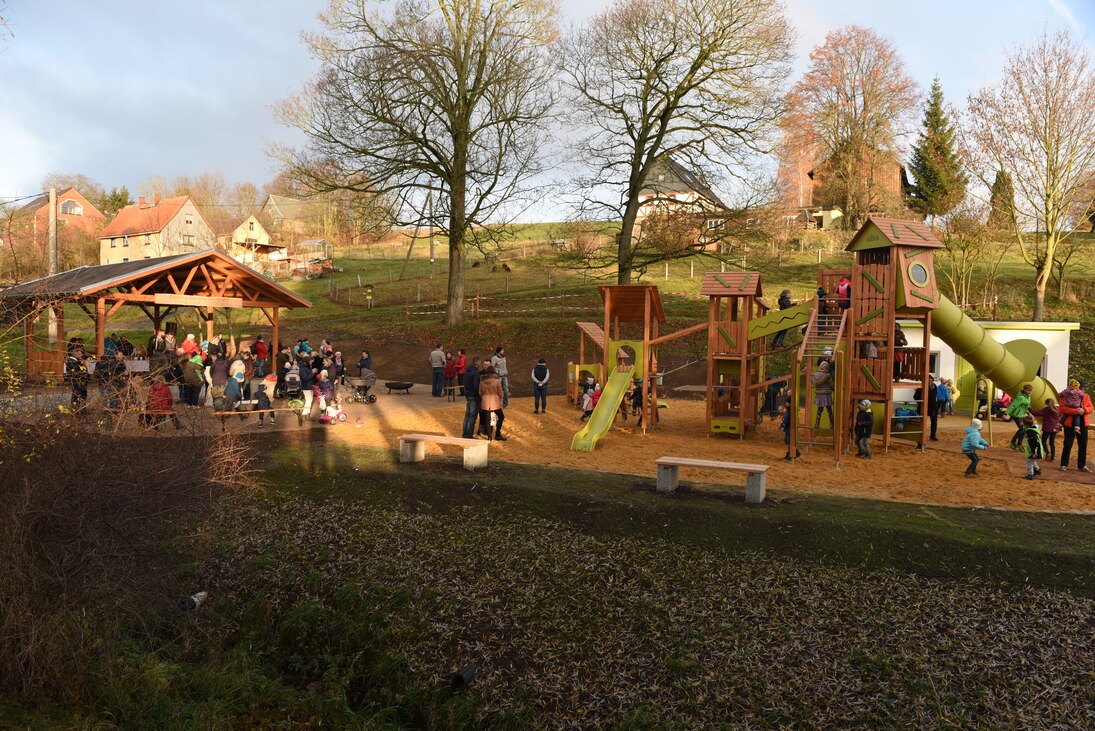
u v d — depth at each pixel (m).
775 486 13.72
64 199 72.19
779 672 8.41
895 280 17.36
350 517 12.71
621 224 37.94
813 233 55.19
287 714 8.30
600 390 20.88
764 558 10.62
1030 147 32.28
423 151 35.28
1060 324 23.67
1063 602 9.12
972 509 11.95
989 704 7.68
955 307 18.77
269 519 12.77
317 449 16.11
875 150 53.16
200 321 44.94
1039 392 20.42
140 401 9.77
